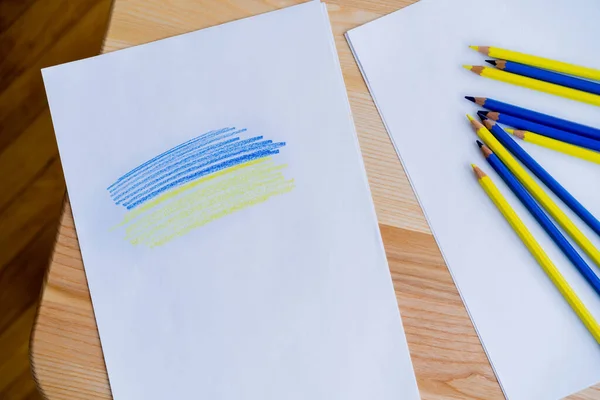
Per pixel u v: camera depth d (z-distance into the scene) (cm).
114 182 45
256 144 45
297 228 44
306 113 45
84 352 43
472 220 45
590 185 45
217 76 46
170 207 44
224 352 43
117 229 44
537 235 44
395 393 42
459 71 46
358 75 47
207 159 45
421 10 47
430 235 45
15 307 93
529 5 47
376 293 43
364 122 46
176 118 45
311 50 46
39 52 98
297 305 43
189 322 43
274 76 46
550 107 46
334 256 44
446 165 45
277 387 42
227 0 47
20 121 97
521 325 43
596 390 42
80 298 44
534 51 47
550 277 44
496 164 44
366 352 43
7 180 96
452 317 44
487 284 44
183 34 46
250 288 44
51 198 95
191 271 44
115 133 45
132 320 43
